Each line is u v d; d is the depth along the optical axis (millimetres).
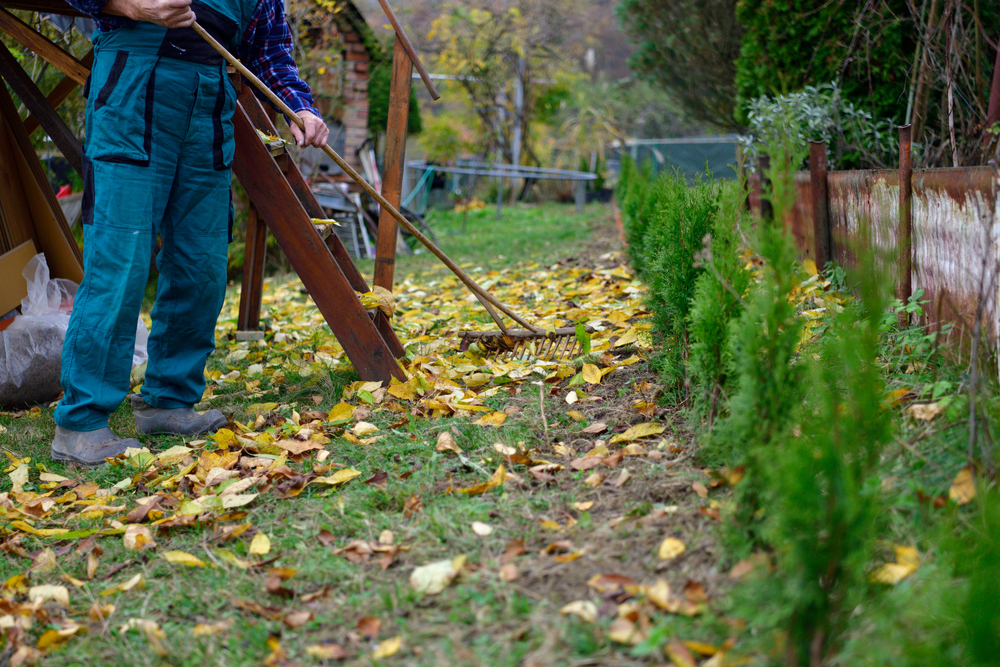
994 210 2283
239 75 3252
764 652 1374
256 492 2475
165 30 2742
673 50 9766
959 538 1601
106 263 2811
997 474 1761
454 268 3590
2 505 2529
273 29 3236
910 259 3096
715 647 1420
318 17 9891
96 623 1835
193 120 2865
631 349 3459
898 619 1416
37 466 2869
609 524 1937
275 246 9078
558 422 2723
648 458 2316
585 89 21625
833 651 1393
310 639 1655
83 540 2289
